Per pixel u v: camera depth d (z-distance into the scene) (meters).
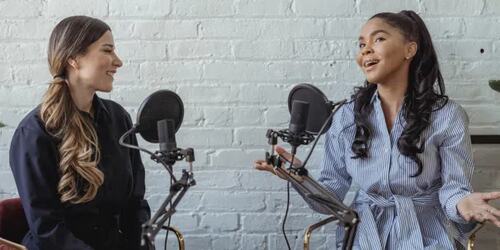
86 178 1.54
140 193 1.78
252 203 2.08
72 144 1.54
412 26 1.64
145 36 2.00
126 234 1.76
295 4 1.97
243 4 1.98
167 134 1.24
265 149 2.04
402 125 1.66
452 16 1.96
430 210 1.68
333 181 1.80
